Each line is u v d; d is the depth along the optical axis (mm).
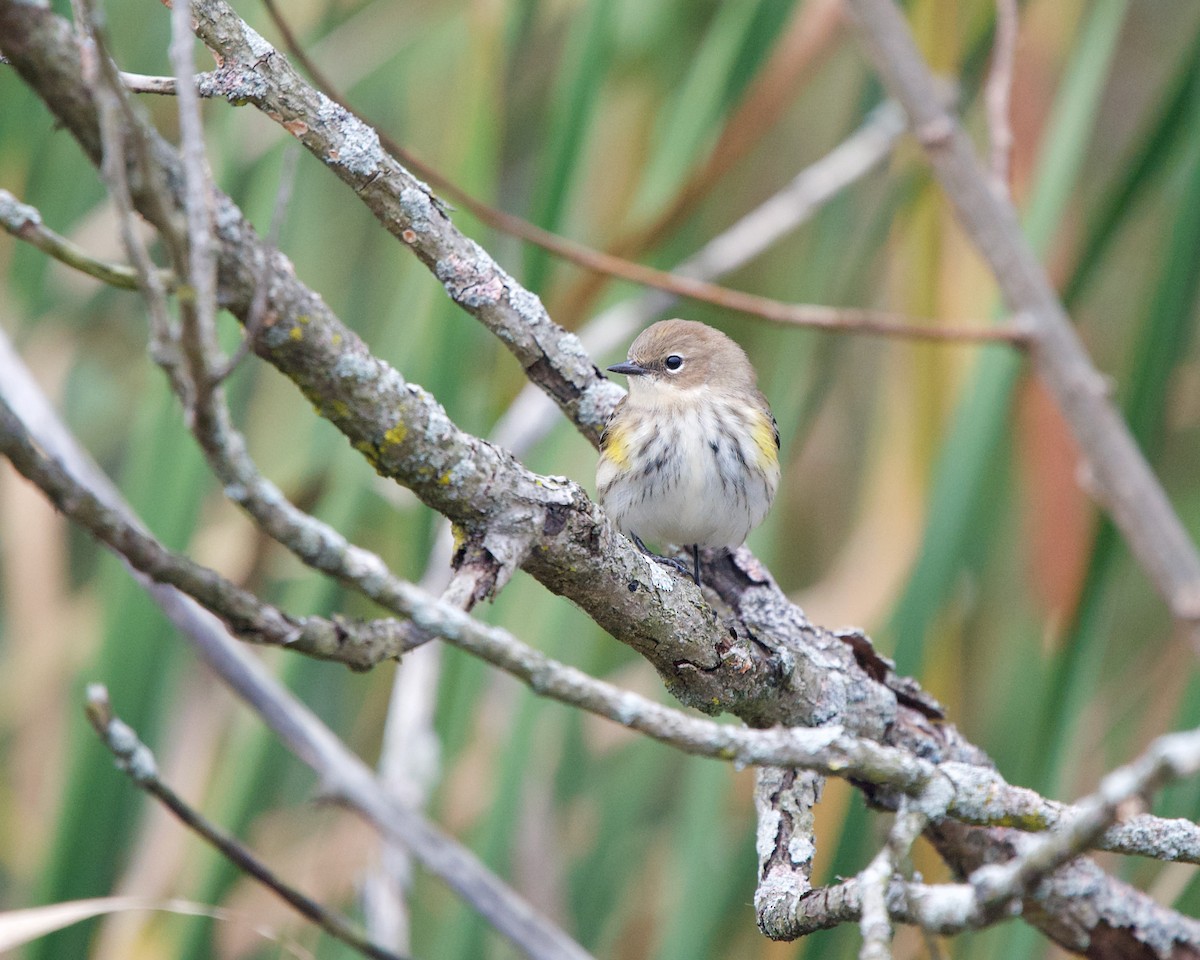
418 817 8141
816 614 10531
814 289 10703
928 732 7305
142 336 12953
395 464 5273
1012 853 7211
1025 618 10688
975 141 10742
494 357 10602
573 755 11609
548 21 12008
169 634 9625
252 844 11336
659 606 6262
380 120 11844
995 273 7652
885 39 7723
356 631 4535
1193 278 8680
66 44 4039
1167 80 8953
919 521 9938
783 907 5992
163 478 9469
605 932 11367
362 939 6434
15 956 9672
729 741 4930
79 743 9703
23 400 8250
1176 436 12359
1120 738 10680
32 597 11906
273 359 4949
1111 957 6977
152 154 3924
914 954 9430
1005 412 8695
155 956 9812
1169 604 7254
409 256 10227
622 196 11461
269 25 11078
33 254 11188
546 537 5688
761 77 9414
